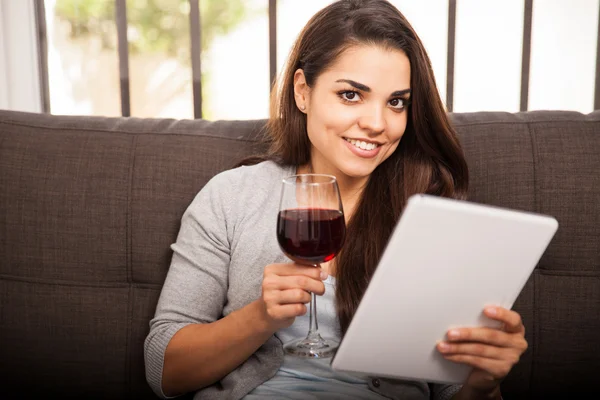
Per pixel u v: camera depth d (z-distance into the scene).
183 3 2.37
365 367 0.91
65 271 1.33
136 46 2.37
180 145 1.38
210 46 2.44
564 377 1.33
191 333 1.12
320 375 1.14
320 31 1.20
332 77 1.16
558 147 1.34
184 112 2.49
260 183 1.28
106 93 2.38
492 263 0.83
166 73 2.43
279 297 0.96
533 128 1.37
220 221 1.24
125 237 1.33
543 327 1.32
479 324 0.90
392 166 1.31
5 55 2.09
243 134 1.43
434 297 0.84
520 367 1.32
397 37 1.15
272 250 1.21
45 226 1.33
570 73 2.41
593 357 1.32
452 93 2.20
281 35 2.44
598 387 1.34
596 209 1.31
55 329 1.33
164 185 1.34
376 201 1.27
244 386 1.12
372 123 1.14
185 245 1.24
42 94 2.21
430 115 1.23
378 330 0.86
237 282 1.21
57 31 2.28
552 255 1.32
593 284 1.31
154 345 1.15
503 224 0.79
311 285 0.95
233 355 1.09
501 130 1.38
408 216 0.76
